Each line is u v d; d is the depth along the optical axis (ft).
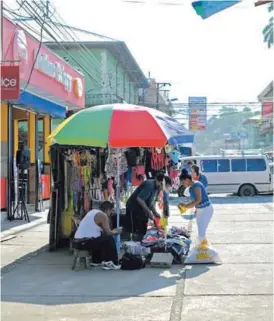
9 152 48.78
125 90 147.23
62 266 28.89
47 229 43.62
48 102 56.70
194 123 158.40
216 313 19.45
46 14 50.57
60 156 34.68
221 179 82.84
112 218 32.60
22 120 58.18
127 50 123.44
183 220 51.72
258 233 40.45
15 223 46.80
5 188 49.37
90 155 34.50
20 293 22.98
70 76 60.75
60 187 34.63
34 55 47.14
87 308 20.48
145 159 35.96
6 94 37.88
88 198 34.35
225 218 51.55
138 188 32.60
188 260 28.53
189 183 29.55
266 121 197.77
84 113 29.78
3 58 39.78
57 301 21.58
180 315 19.29
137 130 28.07
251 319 18.63
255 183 83.05
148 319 18.89
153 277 25.59
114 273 26.71
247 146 291.17
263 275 25.68
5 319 19.22
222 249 33.24
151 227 34.45
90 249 27.81
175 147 37.09
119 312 19.85
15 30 42.14
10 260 30.76
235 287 23.32
